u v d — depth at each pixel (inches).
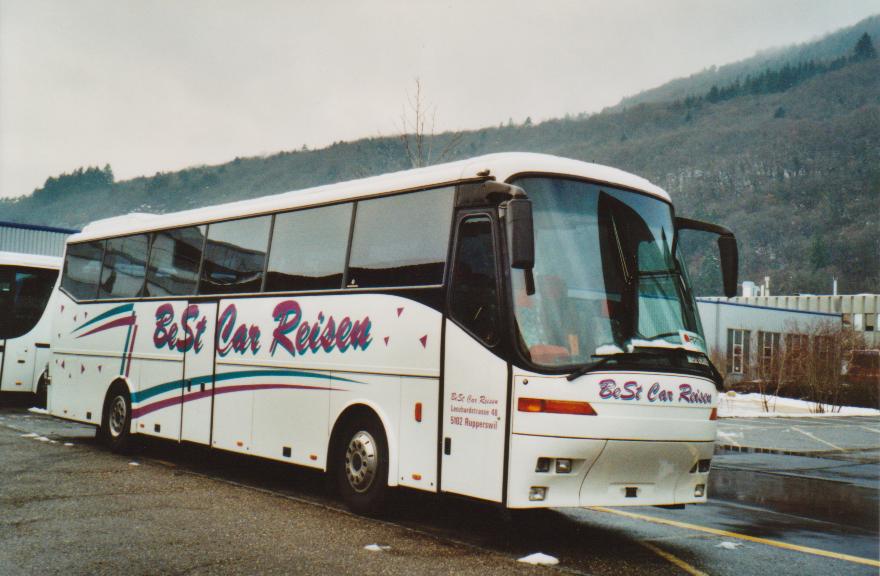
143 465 459.8
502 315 290.2
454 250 315.6
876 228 6643.7
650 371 293.4
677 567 277.6
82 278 565.9
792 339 1758.1
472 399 297.1
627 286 305.0
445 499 389.4
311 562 261.7
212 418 430.0
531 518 356.8
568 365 281.1
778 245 7377.0
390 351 333.7
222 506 349.4
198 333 446.9
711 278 5979.3
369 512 337.7
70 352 562.3
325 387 363.6
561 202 307.4
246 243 429.4
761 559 295.0
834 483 530.0
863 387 1608.0
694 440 302.8
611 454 284.5
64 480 398.9
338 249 372.5
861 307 3149.6
